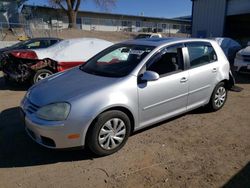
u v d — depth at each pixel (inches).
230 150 154.9
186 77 180.7
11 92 293.0
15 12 1280.8
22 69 294.5
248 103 244.1
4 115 211.5
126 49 180.9
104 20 1918.1
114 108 146.0
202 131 180.2
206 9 854.5
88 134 139.8
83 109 135.3
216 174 131.1
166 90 168.7
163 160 143.5
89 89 143.9
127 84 151.0
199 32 890.7
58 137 133.7
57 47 326.3
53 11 1600.6
